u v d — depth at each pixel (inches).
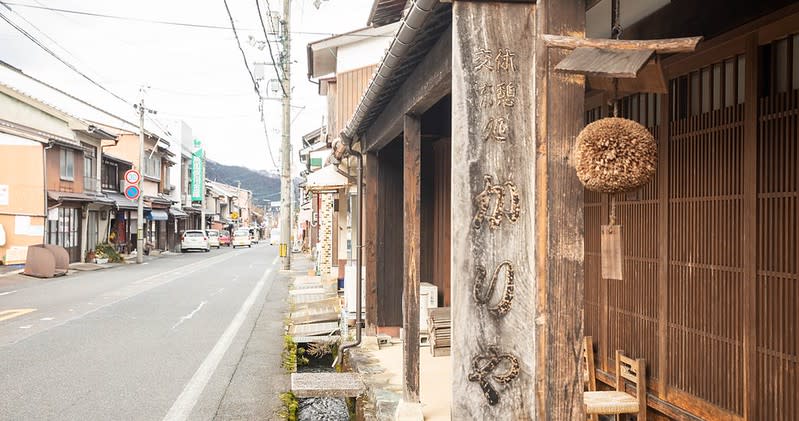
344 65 583.8
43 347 368.2
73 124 1097.4
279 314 526.6
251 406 253.6
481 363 116.6
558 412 102.2
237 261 1355.8
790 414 131.3
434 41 165.3
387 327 364.5
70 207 1107.3
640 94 196.7
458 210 117.0
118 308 542.9
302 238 2420.0
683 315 169.9
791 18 130.5
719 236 155.0
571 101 104.6
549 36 100.3
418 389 217.6
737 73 149.8
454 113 116.6
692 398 165.2
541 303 104.6
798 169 129.3
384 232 367.2
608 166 94.2
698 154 163.8
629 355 197.5
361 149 369.1
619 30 109.0
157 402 257.4
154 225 1792.6
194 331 435.2
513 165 117.6
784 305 133.2
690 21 158.9
